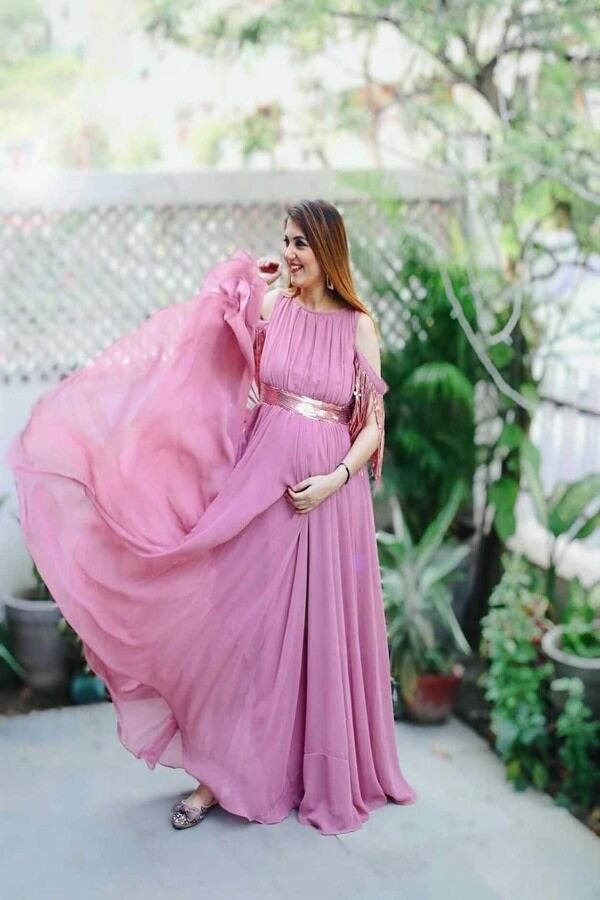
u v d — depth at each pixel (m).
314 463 2.77
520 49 4.84
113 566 2.79
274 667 2.82
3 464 4.71
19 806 3.17
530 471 4.68
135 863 2.79
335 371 2.79
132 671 2.82
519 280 4.98
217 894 2.66
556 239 5.14
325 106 5.73
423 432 4.85
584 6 4.59
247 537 2.80
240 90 6.83
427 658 4.37
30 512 2.81
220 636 2.80
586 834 3.51
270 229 5.04
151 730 2.91
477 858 3.25
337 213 2.76
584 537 4.50
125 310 4.94
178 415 2.84
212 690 2.83
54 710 4.32
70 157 8.03
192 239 4.95
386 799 3.10
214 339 2.87
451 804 3.64
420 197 5.20
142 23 6.39
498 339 4.62
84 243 4.83
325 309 2.83
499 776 3.92
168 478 2.84
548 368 5.07
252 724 2.84
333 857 2.81
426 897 2.72
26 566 4.71
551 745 4.09
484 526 5.05
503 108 4.75
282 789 2.92
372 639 2.95
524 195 4.71
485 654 4.77
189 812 2.93
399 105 5.36
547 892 3.11
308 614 2.83
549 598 4.61
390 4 4.96
